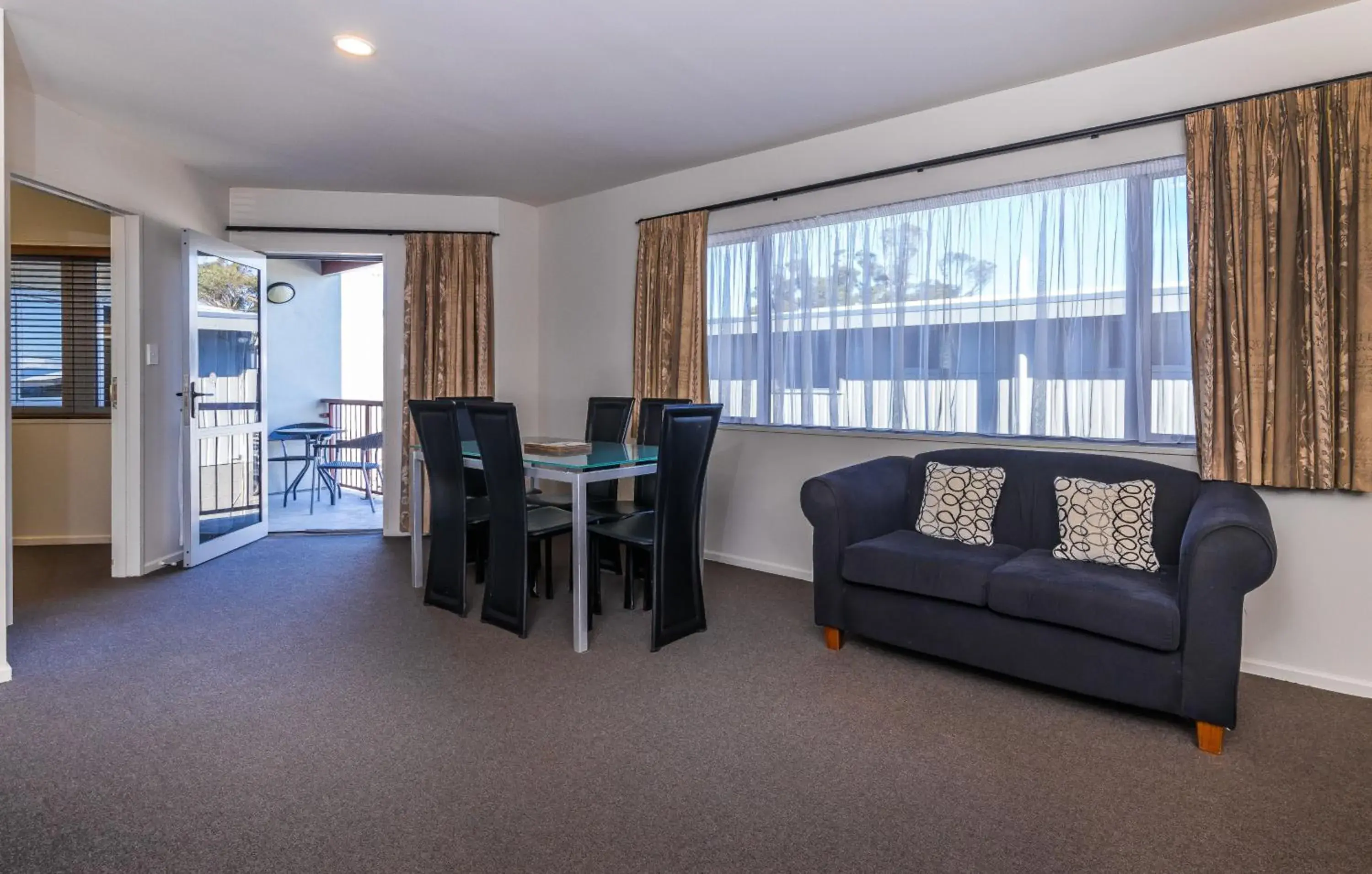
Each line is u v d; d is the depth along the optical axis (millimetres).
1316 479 2627
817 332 4109
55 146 3592
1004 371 3455
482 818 1854
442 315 5316
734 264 4473
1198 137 2840
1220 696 2184
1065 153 3250
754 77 3295
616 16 2756
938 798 1967
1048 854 1729
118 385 4102
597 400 4645
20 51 3033
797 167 4176
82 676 2725
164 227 4367
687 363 4594
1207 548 2195
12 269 4855
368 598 3773
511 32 2879
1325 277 2594
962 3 2650
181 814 1853
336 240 5270
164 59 3115
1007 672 2600
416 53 3062
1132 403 3105
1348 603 2666
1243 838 1794
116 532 4117
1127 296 3109
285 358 7371
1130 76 3094
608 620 3447
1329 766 2145
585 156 4422
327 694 2592
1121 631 2320
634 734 2314
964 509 3117
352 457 7562
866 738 2301
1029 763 2154
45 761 2107
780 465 4273
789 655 3012
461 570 3471
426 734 2299
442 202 5387
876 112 3703
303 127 3934
